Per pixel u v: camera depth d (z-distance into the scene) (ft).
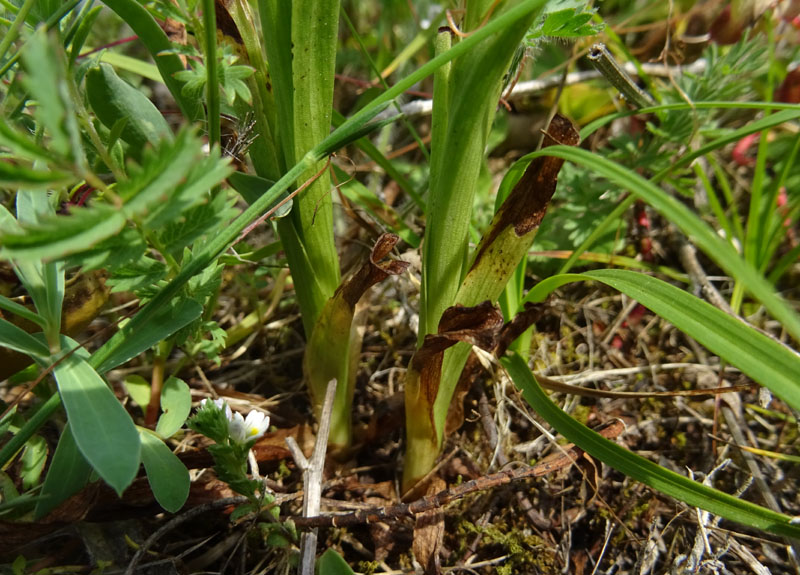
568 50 0.63
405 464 0.39
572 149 0.26
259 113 0.34
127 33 0.64
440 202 0.30
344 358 0.37
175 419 0.35
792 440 0.45
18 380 0.38
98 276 0.38
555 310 0.54
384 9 0.67
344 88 0.69
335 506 0.40
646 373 0.50
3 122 0.18
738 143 0.59
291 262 0.36
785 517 0.29
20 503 0.29
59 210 0.36
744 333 0.25
